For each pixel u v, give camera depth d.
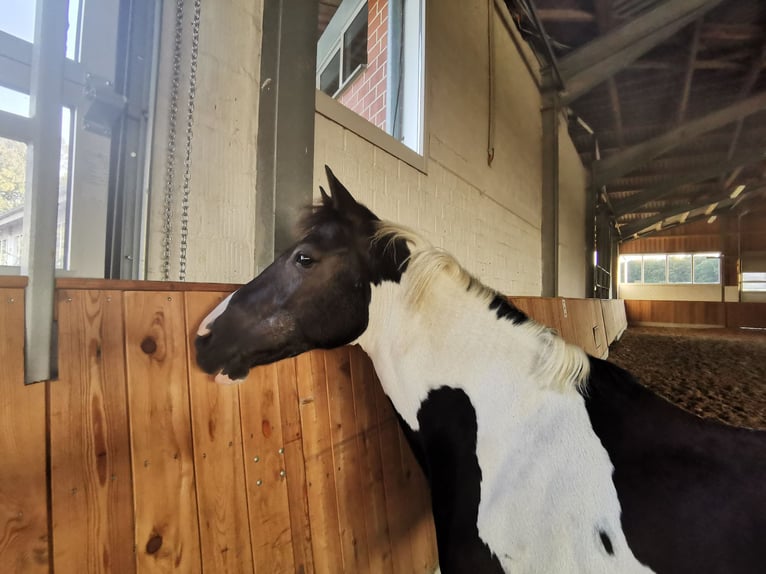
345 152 1.50
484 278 2.92
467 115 2.66
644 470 0.70
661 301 13.95
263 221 1.18
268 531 0.94
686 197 12.06
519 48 4.01
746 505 0.63
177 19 1.00
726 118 6.44
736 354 6.62
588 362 0.84
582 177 7.80
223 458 0.87
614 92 5.94
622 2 4.18
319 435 1.11
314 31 1.30
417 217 2.01
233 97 1.13
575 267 7.12
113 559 0.69
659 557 0.63
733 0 4.16
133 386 0.74
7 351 0.58
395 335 0.91
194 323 0.88
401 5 2.19
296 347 0.88
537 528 0.71
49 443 0.62
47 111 0.61
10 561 0.57
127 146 0.94
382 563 1.25
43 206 0.61
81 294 0.68
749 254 14.00
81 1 0.88
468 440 0.83
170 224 0.99
